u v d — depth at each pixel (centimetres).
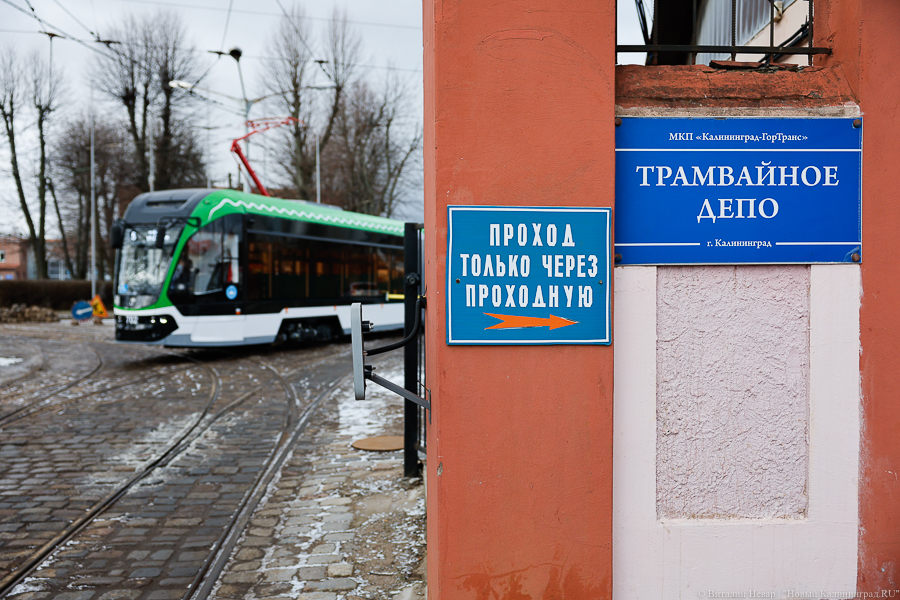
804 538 264
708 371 262
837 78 266
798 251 260
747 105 258
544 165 243
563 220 244
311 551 383
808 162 259
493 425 245
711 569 262
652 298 257
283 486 511
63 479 541
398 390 266
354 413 784
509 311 244
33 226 3816
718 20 546
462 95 240
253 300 1353
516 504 247
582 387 247
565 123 243
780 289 262
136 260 1270
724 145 257
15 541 414
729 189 258
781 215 259
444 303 242
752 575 264
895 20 259
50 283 3388
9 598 339
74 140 3625
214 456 611
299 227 1486
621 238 255
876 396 262
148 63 3183
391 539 395
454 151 240
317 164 3144
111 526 440
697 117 256
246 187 2328
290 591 334
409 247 502
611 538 251
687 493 264
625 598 261
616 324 256
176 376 1099
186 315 1250
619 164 255
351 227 1662
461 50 240
